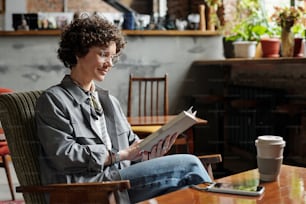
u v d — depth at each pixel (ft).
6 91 11.69
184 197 5.11
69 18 15.47
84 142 6.16
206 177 6.04
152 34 16.01
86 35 6.29
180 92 16.62
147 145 6.23
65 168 5.87
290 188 5.37
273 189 5.34
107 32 6.40
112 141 6.71
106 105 6.83
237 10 16.22
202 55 16.71
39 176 6.18
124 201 5.89
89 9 21.15
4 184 12.55
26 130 6.29
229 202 4.88
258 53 15.56
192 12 19.17
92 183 5.32
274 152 5.63
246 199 4.98
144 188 6.03
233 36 15.72
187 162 6.15
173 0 19.88
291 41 12.60
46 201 6.10
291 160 13.05
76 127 6.11
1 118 6.43
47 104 6.04
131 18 15.90
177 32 16.19
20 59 15.10
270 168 5.65
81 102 6.32
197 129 16.69
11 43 14.97
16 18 15.24
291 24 12.50
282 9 12.84
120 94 16.01
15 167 6.41
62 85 6.42
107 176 6.05
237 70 16.11
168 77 16.46
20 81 15.15
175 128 6.09
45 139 5.95
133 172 6.09
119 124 6.88
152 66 16.26
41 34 15.01
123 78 15.98
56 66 15.38
